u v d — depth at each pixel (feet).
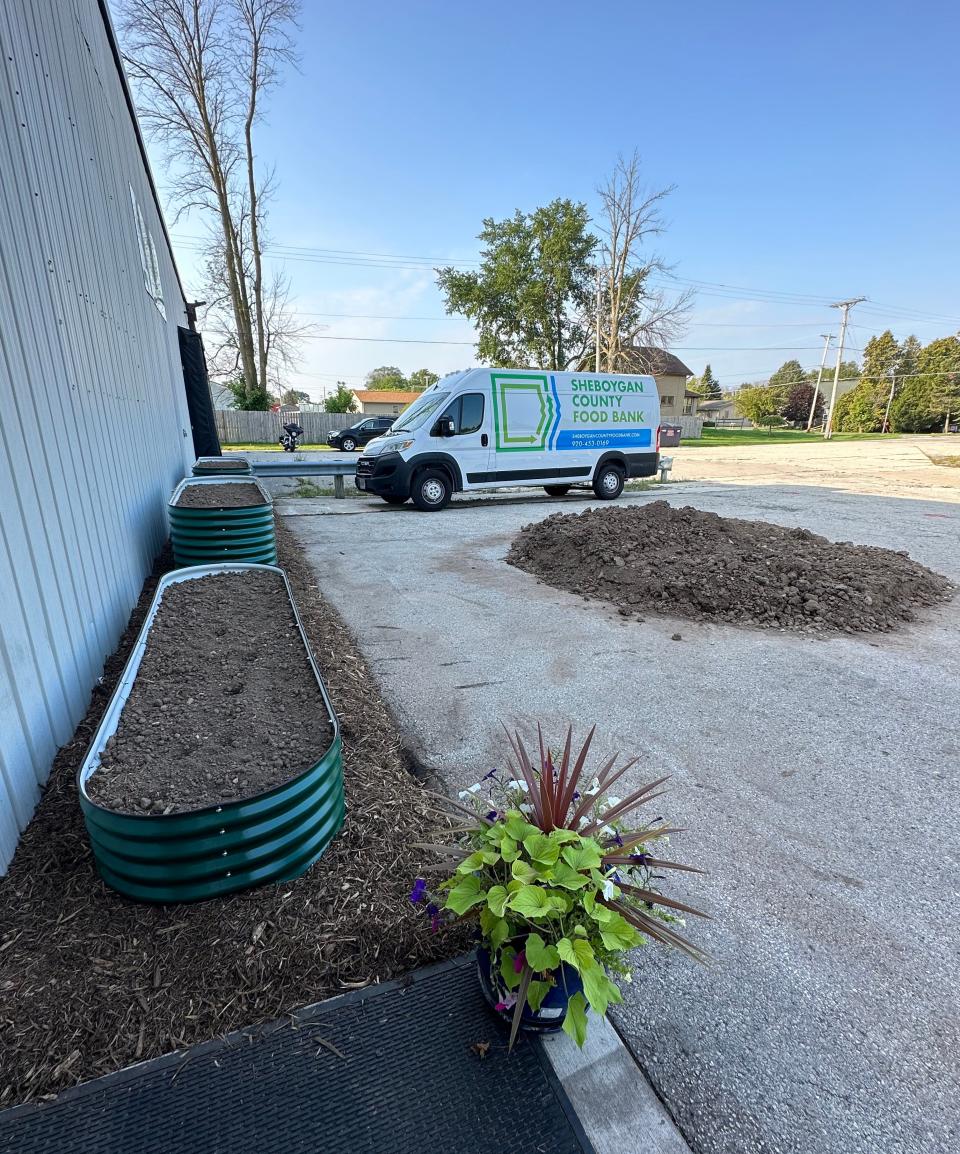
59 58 11.51
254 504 16.69
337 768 6.46
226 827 5.32
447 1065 4.48
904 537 25.22
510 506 34.58
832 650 13.47
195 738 6.53
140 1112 4.08
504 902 4.18
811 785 8.33
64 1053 4.38
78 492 9.63
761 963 5.51
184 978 4.93
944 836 7.30
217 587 12.23
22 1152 3.83
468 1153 3.93
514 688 11.28
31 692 6.93
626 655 13.02
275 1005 4.83
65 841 6.31
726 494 39.50
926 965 5.51
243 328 92.63
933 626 15.12
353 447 83.97
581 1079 4.43
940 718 10.33
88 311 11.89
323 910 5.62
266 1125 4.04
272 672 8.34
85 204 12.72
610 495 36.99
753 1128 4.16
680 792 8.13
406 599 16.75
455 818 5.70
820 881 6.54
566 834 4.50
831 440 137.08
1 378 6.92
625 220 109.19
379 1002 4.93
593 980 3.83
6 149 7.99
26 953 5.05
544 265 113.80
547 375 33.83
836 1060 4.64
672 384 176.65
